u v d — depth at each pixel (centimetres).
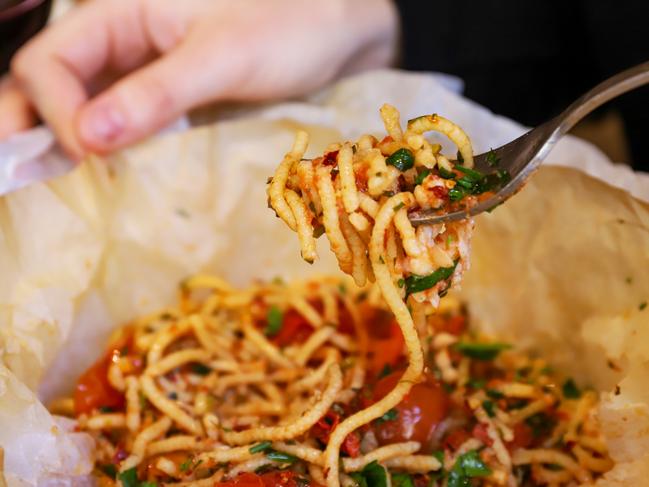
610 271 24
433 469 21
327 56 32
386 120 19
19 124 31
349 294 28
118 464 22
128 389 24
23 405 20
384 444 22
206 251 29
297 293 28
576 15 37
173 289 28
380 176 18
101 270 26
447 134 19
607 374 24
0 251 23
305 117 27
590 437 23
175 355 25
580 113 18
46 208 25
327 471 20
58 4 40
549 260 26
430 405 22
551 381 26
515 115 39
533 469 23
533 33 37
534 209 26
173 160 28
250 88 30
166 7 31
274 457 21
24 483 19
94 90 34
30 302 23
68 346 25
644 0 34
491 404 23
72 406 24
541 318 27
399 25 37
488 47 37
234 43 29
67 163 28
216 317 28
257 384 25
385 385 22
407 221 18
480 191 19
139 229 27
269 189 19
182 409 24
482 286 28
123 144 27
